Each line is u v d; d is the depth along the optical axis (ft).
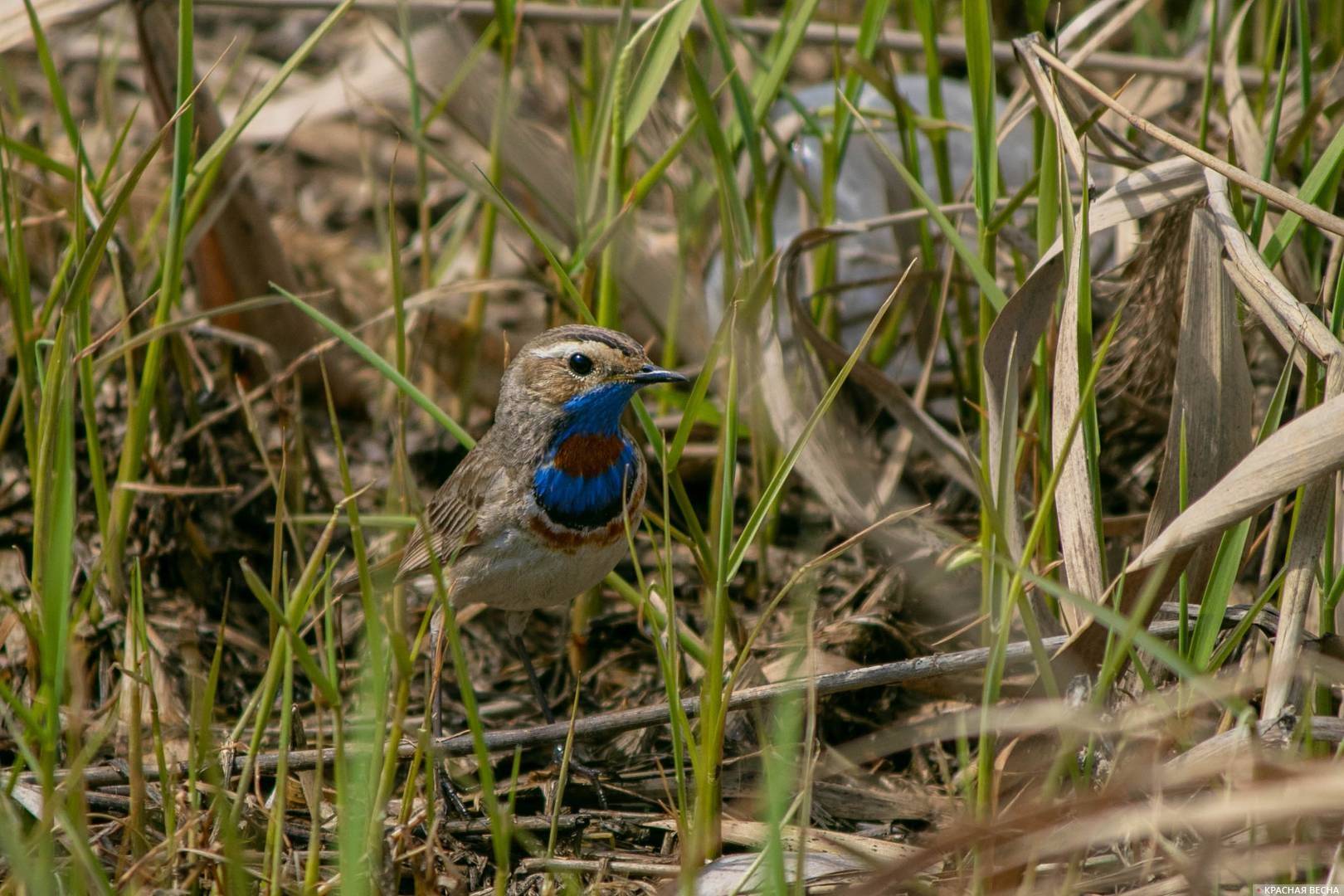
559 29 57.00
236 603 43.45
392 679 36.29
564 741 32.58
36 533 31.22
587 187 39.47
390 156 61.05
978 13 33.06
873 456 46.47
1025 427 41.27
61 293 39.37
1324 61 47.93
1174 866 26.68
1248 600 37.04
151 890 27.99
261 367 49.11
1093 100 43.52
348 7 34.63
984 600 35.65
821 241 40.63
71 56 63.21
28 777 31.55
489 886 30.89
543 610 45.24
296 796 32.63
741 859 29.17
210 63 60.90
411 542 37.24
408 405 51.24
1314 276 38.11
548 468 34.73
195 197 39.52
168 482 42.68
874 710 37.73
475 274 47.52
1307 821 27.25
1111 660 26.94
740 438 48.34
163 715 37.04
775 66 38.70
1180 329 34.14
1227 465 30.60
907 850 29.55
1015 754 32.68
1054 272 31.35
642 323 48.78
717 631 27.84
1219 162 29.94
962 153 50.06
